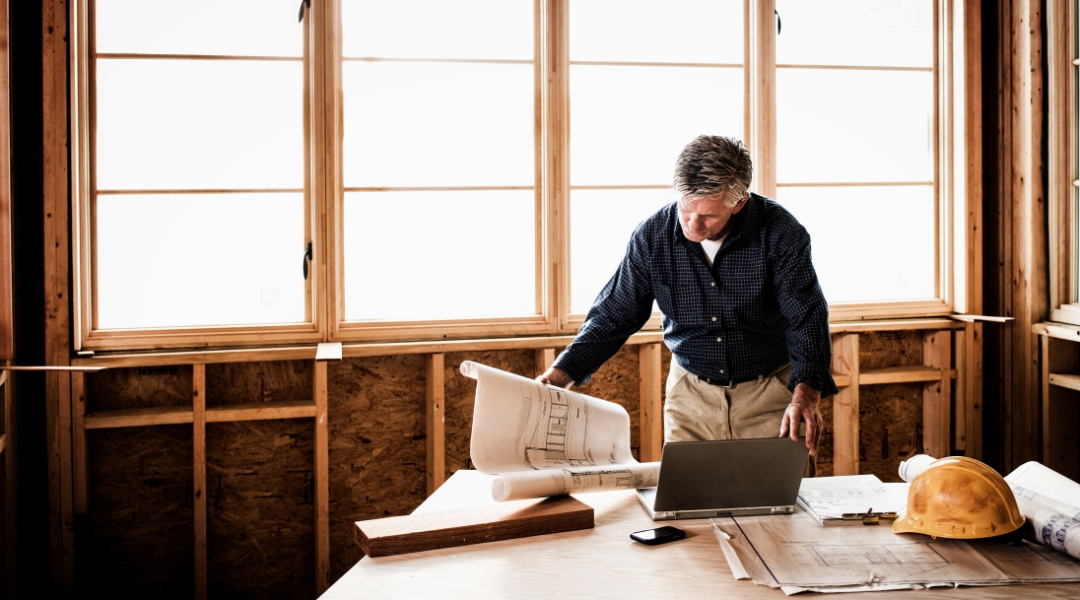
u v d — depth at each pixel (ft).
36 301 8.65
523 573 4.64
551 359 9.55
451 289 9.71
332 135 9.16
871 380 10.27
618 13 9.82
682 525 5.36
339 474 9.50
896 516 5.39
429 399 9.43
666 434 7.34
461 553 4.93
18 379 8.42
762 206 6.56
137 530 9.05
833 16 10.31
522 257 9.83
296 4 9.20
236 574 9.34
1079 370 10.14
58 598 8.60
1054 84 9.93
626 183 9.96
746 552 4.88
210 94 9.06
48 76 8.32
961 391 10.53
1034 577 4.55
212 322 9.21
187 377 9.12
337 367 9.39
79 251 8.66
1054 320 10.11
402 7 9.38
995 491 5.04
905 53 10.56
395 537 4.89
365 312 9.55
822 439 10.59
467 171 9.63
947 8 10.46
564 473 5.57
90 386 8.89
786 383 6.93
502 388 5.62
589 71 9.80
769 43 9.96
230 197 9.16
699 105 10.05
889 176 10.62
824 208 10.46
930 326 10.40
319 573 9.18
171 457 9.05
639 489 5.89
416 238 9.59
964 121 10.39
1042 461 10.19
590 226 9.95
